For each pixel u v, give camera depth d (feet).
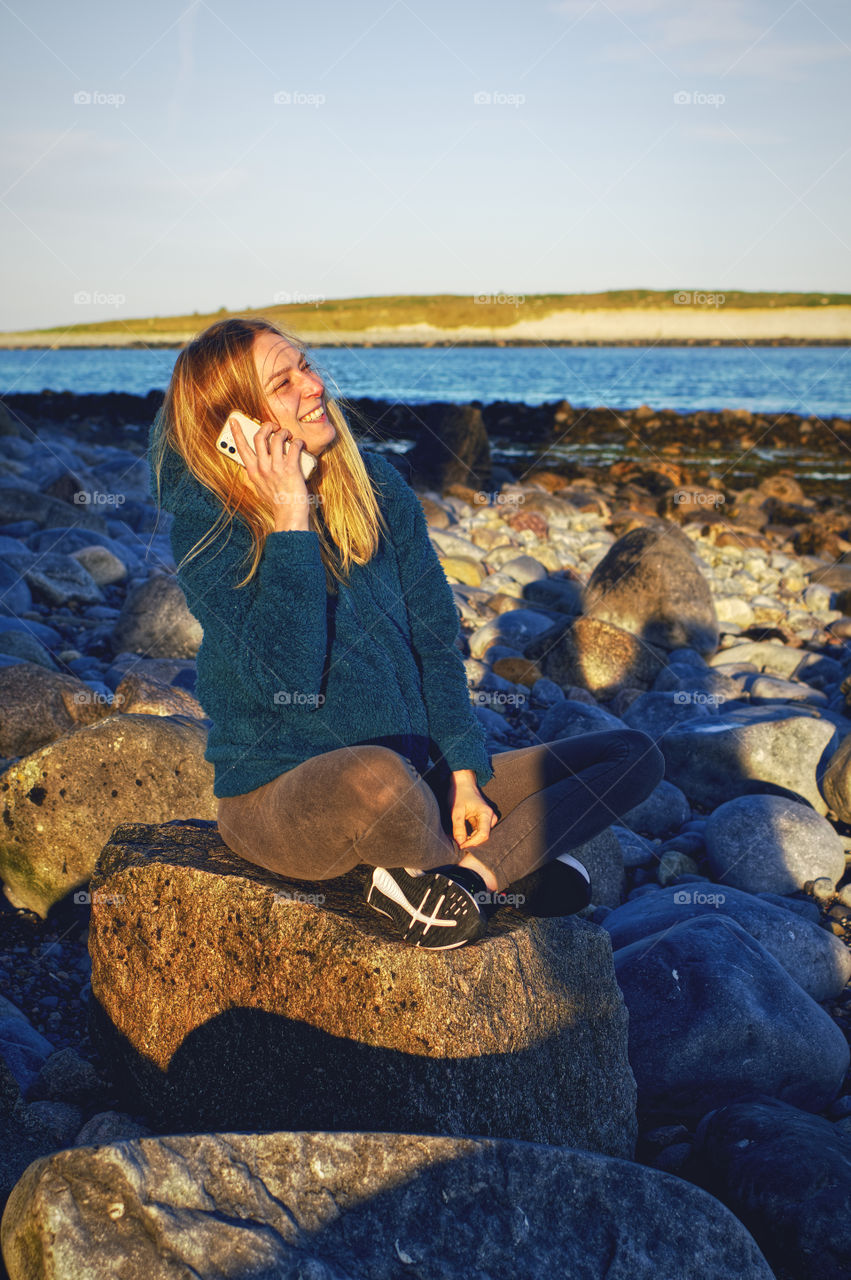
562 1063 7.89
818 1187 7.30
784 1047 9.21
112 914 8.50
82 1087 8.58
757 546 39.24
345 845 7.13
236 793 7.68
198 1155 5.91
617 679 20.80
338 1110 7.41
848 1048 9.75
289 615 7.36
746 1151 7.80
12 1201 5.90
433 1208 6.08
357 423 9.15
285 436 7.67
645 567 23.41
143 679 14.69
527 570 29.43
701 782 16.11
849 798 14.58
